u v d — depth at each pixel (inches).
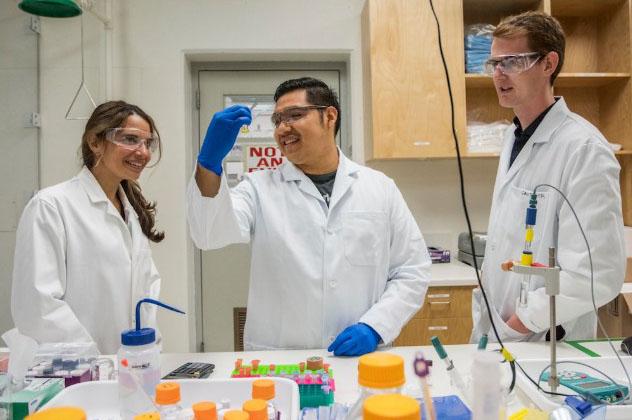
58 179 104.6
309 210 59.2
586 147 50.6
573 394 35.6
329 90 60.2
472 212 113.0
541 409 33.0
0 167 90.7
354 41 108.9
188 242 107.7
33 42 102.2
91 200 58.9
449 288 89.7
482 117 109.3
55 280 53.9
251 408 26.7
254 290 59.8
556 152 53.4
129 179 61.9
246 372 38.7
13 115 95.3
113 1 105.0
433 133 97.5
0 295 91.9
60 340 51.2
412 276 59.4
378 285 60.0
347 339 48.8
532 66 53.6
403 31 96.8
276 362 45.8
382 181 65.2
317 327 57.2
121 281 58.2
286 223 59.1
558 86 108.3
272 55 111.0
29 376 36.5
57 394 33.0
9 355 36.8
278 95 59.3
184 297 106.7
